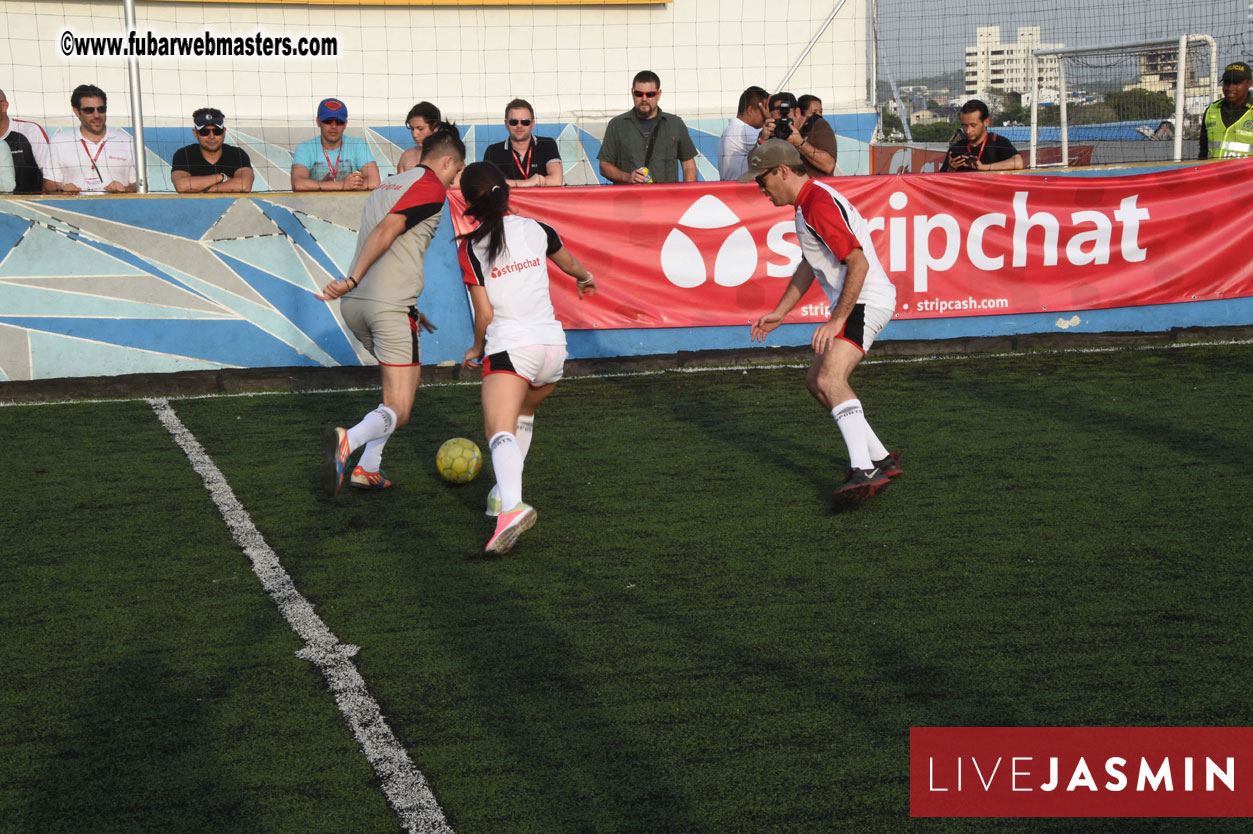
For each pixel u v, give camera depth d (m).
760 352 8.85
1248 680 3.20
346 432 5.11
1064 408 6.92
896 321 9.14
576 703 3.17
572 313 8.75
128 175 9.02
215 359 8.41
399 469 5.96
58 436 6.75
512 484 4.45
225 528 4.94
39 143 8.81
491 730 3.02
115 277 8.18
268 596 4.08
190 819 2.63
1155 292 9.43
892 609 3.81
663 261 8.84
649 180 9.05
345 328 8.58
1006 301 9.25
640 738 2.96
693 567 4.29
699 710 3.11
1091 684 3.20
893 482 5.42
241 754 2.92
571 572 4.28
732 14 13.88
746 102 9.16
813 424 6.72
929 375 8.12
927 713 3.06
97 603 4.04
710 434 6.55
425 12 13.21
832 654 3.45
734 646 3.54
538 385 4.80
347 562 4.45
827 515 4.93
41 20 12.25
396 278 5.36
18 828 2.60
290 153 12.99
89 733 3.05
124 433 6.82
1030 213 9.17
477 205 4.52
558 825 2.57
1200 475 5.34
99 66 12.50
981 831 2.55
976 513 4.88
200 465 6.05
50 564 4.48
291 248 8.45
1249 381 7.49
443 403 7.62
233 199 8.34
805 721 3.03
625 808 2.64
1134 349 8.88
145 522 5.04
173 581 4.26
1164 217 9.36
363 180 8.94
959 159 9.62
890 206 8.97
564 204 8.58
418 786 2.75
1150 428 6.32
